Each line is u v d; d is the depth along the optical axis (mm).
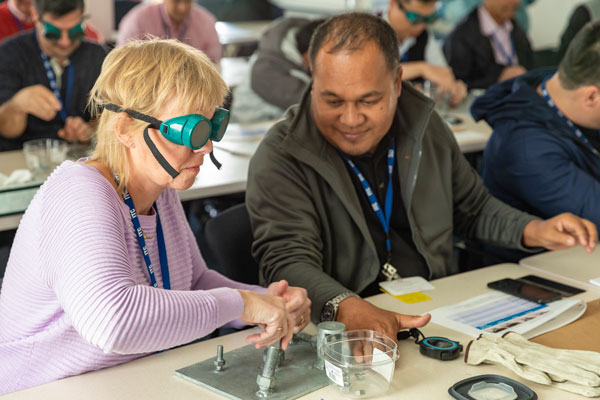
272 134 1888
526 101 2354
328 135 1806
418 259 1991
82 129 2941
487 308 1604
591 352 1303
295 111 1927
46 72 3283
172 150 1229
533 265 1928
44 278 1194
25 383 1315
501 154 2387
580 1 6090
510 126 2365
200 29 4594
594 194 2236
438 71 3844
